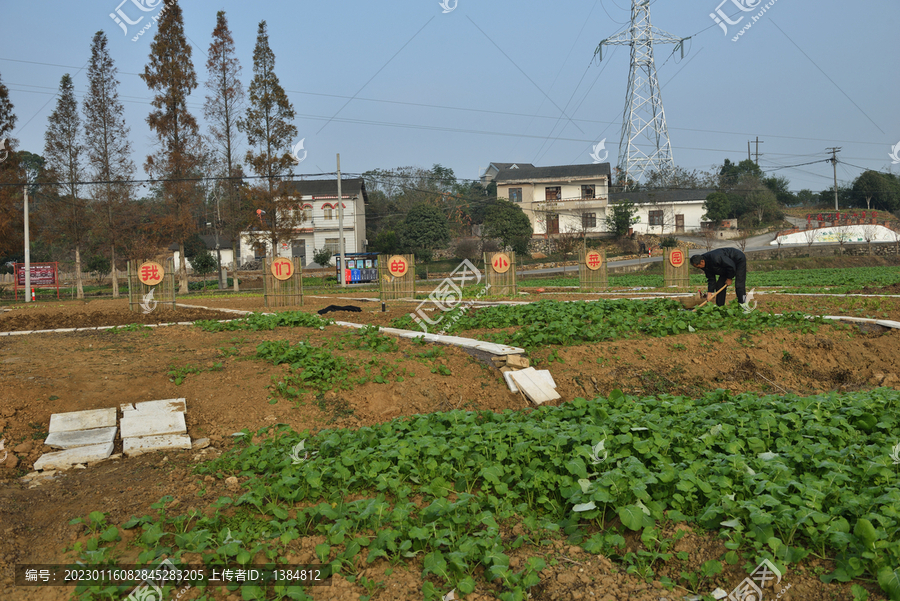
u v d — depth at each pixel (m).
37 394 6.50
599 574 3.60
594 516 4.05
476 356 8.70
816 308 13.13
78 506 4.56
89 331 11.18
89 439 5.89
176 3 32.56
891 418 5.53
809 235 45.53
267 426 6.51
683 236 49.25
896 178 58.91
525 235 45.62
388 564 3.77
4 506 4.44
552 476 4.55
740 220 52.94
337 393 7.34
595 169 49.62
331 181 49.75
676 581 3.54
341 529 3.96
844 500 3.83
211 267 42.75
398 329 10.97
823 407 5.96
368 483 4.78
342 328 11.11
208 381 7.32
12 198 30.81
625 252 45.69
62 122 33.62
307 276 42.97
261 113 34.09
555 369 8.59
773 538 3.56
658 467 4.59
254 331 10.87
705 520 3.91
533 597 3.47
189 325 11.81
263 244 35.59
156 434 6.11
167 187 32.97
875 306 12.95
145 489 4.91
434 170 65.81
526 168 57.19
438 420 6.18
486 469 4.60
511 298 18.31
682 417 5.86
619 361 8.91
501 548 3.77
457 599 3.42
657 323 10.38
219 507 4.31
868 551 3.38
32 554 3.91
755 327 10.28
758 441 5.01
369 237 55.16
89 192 33.28
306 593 3.51
